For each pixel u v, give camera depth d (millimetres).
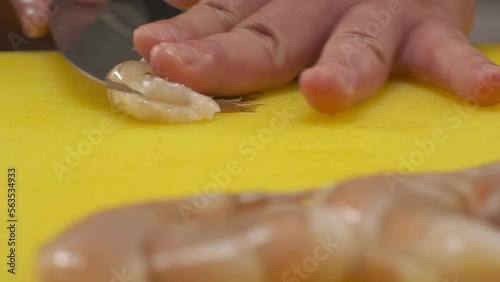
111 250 247
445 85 351
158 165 308
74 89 372
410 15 369
